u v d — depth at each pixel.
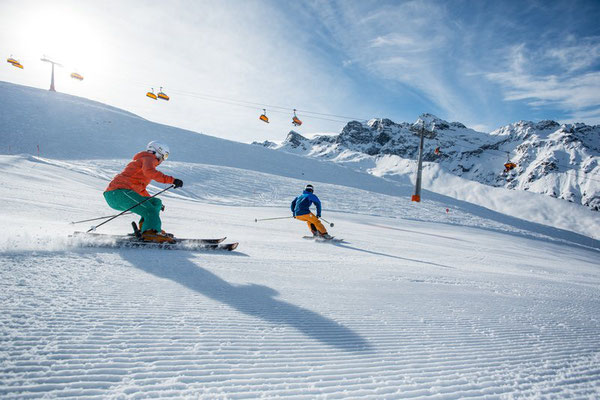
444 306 2.90
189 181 30.92
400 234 14.30
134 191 4.20
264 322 2.01
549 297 3.91
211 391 1.26
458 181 125.75
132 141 46.41
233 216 13.80
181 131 57.31
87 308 1.86
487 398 1.44
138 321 1.79
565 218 90.31
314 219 8.37
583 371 1.83
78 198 10.52
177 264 3.22
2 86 54.47
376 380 1.50
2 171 14.02
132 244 3.82
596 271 10.41
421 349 1.91
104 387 1.21
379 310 2.55
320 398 1.30
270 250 5.30
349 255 5.85
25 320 1.61
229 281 2.85
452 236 17.53
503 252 12.46
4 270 2.25
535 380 1.67
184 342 1.63
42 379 1.20
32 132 41.31
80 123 47.84
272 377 1.42
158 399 1.17
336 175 51.66
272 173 46.31
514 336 2.32
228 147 55.00
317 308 2.41
